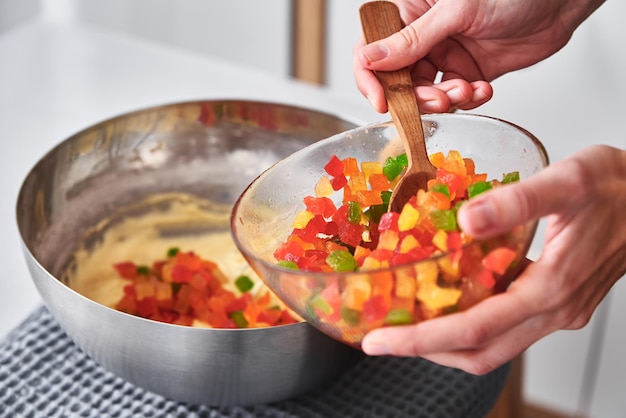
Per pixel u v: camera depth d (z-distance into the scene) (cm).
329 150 86
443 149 84
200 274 106
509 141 79
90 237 112
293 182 85
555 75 163
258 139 116
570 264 71
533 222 69
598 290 78
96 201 113
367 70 94
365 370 93
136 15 212
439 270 65
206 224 119
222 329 77
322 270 72
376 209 81
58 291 81
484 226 63
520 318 71
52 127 146
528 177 74
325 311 69
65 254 109
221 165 118
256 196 81
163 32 212
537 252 134
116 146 113
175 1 205
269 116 114
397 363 94
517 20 100
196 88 157
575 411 186
